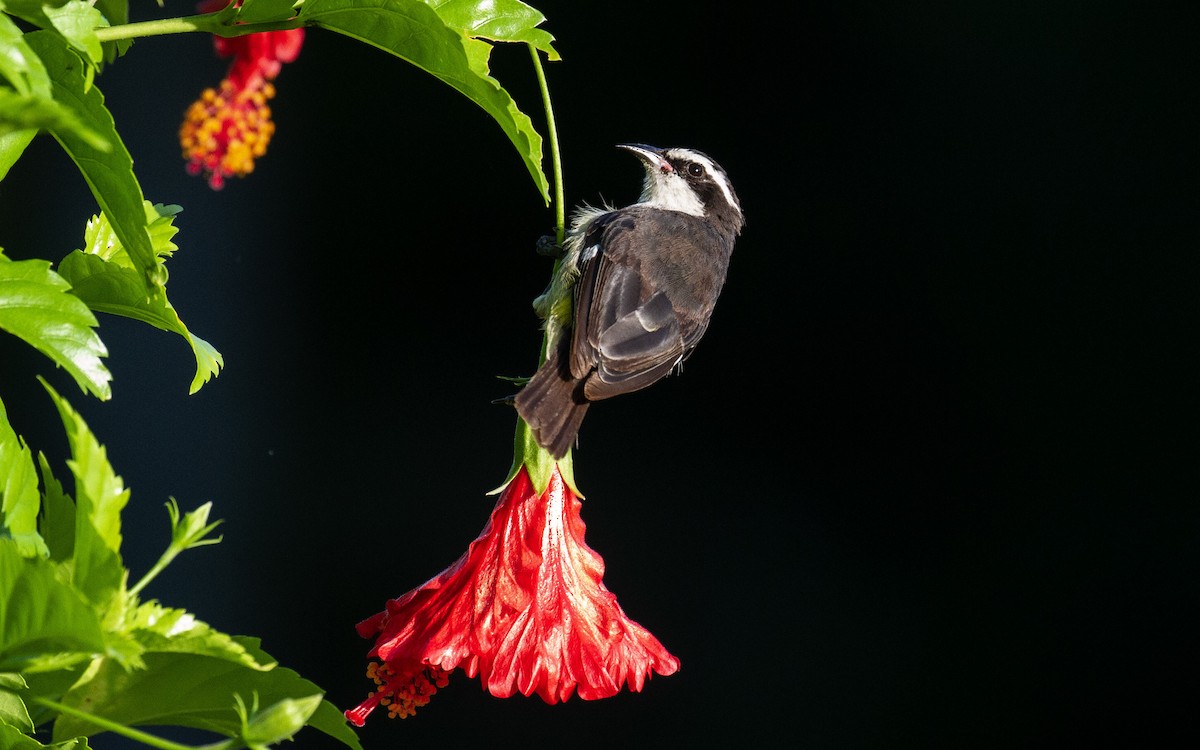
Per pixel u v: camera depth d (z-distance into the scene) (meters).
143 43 11.48
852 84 13.79
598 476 12.88
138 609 2.68
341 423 12.23
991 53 13.79
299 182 13.00
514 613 4.02
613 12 13.73
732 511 12.84
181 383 11.49
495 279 13.01
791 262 13.42
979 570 12.62
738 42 13.71
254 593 11.44
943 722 12.10
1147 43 13.58
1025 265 13.36
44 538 3.13
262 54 3.72
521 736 11.66
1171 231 13.10
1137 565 12.51
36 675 3.09
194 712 3.11
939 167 13.54
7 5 2.99
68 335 2.96
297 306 12.62
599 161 13.29
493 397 12.69
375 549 11.84
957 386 13.07
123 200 3.32
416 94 13.48
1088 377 13.00
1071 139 13.60
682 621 12.43
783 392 13.12
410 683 3.95
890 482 12.98
